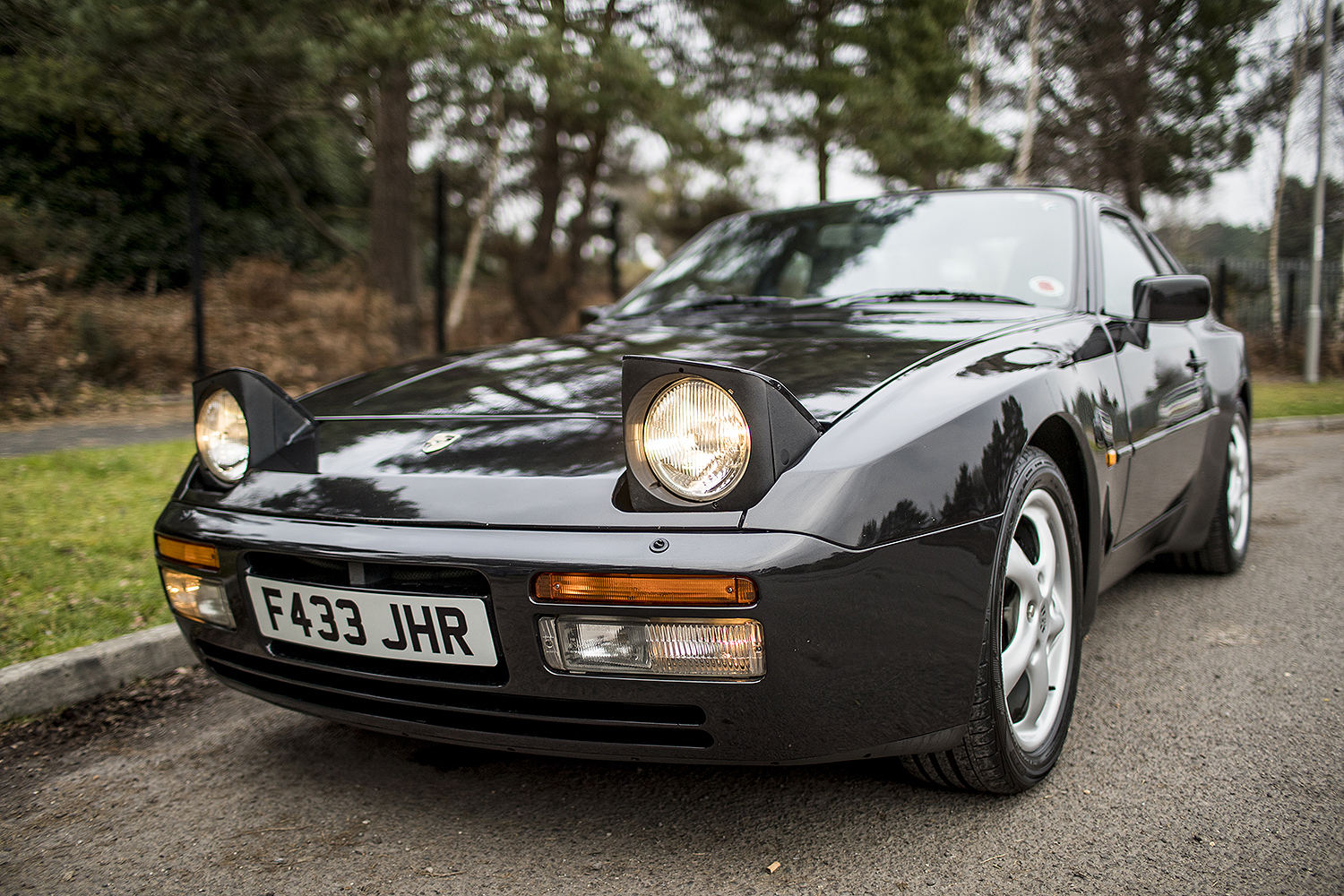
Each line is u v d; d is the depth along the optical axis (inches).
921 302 93.5
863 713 54.4
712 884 57.4
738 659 51.2
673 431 52.2
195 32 337.4
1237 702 84.2
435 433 66.2
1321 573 128.6
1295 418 319.3
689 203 877.8
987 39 522.3
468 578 56.6
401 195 394.6
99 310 318.7
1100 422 78.4
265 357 329.4
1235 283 591.5
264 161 519.8
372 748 80.0
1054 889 55.9
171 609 70.7
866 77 478.0
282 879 59.8
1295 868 57.4
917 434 57.4
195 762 78.4
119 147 446.9
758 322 92.2
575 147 673.6
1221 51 526.0
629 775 72.7
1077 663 75.8
